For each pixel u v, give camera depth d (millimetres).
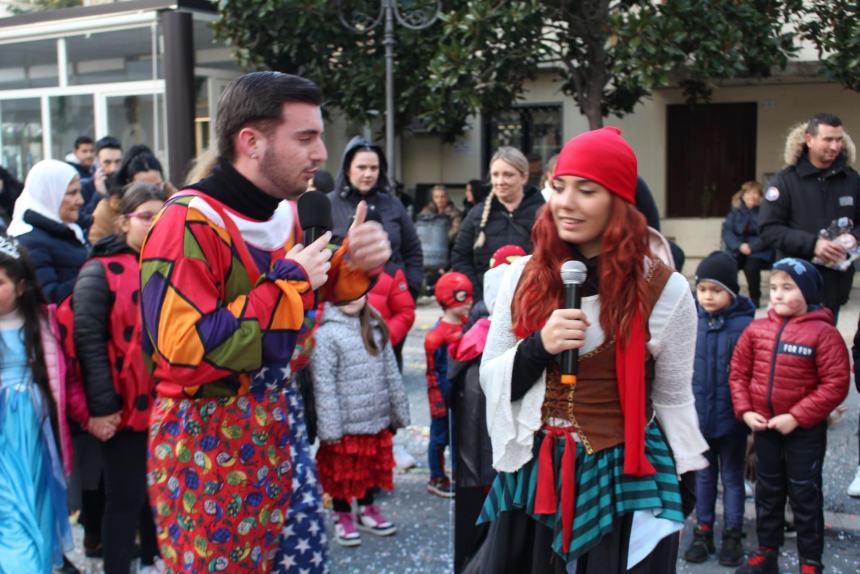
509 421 2613
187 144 11078
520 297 2648
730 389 4387
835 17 10859
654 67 9648
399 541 4828
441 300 5156
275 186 2525
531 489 2611
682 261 4906
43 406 3791
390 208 5938
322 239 2525
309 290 2459
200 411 2488
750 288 11836
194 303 2336
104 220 4750
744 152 15320
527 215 5723
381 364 4688
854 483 5414
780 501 4262
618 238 2520
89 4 12656
